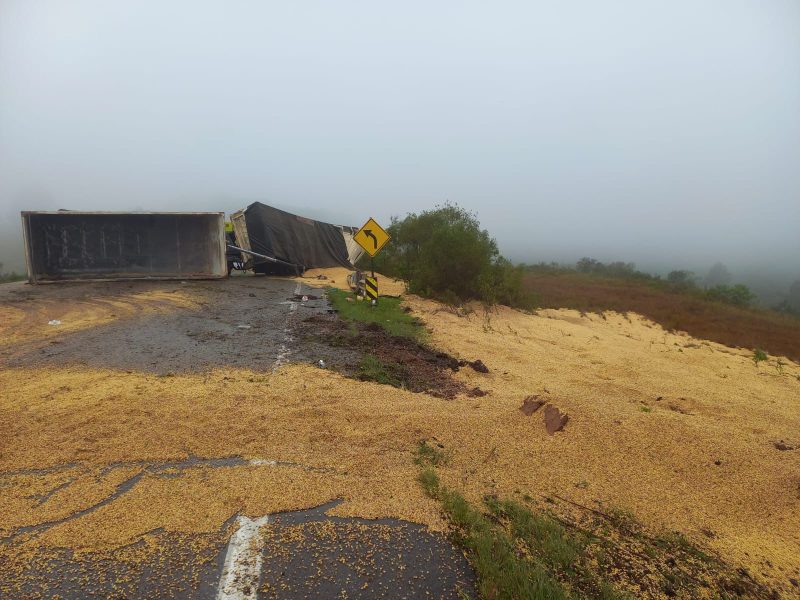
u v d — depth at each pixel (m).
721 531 3.66
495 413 5.55
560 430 5.10
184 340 8.55
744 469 4.50
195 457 4.19
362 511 3.49
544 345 10.75
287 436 4.67
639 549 3.35
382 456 4.41
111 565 2.83
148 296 13.68
